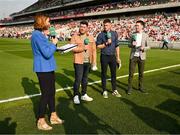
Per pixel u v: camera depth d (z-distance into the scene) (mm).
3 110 7109
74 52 7469
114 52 8234
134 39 8555
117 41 8289
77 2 75375
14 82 10789
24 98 8281
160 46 31078
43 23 5605
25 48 30906
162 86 9914
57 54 22438
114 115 6664
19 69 14242
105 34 8070
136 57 8664
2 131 5684
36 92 9055
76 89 7590
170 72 12977
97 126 5953
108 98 8242
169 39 31969
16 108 7289
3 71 13594
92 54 7871
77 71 7512
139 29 8547
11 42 47094
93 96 8477
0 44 40219
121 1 62781
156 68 14180
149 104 7617
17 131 5691
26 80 11219
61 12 87938
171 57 19562
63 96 8516
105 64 8195
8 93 8938
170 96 8508
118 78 11445
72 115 6668
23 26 106938
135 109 7152
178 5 44406
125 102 7809
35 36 5551
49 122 6234
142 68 8875
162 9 49469
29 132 5645
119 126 5941
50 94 5922
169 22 39031
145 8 50594
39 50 5605
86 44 7445
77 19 74188
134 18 50094
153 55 20969
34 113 6871
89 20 65125
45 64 5680
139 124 6066
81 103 7691
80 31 7445
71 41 7383
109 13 60031
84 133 5586
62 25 69688
